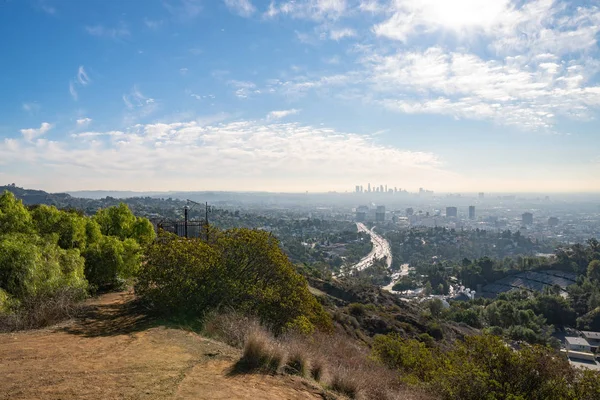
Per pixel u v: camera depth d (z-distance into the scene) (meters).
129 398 3.29
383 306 35.81
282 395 3.96
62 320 6.36
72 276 7.54
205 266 7.39
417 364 8.04
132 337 5.33
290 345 5.44
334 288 37.72
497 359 6.03
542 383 5.73
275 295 7.90
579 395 5.57
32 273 6.63
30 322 5.96
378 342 9.05
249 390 3.90
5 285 6.48
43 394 3.20
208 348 5.10
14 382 3.42
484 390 5.77
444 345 21.62
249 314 7.18
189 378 3.96
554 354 5.99
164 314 6.93
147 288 7.45
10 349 4.49
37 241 7.99
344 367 5.73
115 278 9.67
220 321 6.29
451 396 5.93
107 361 4.23
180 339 5.39
